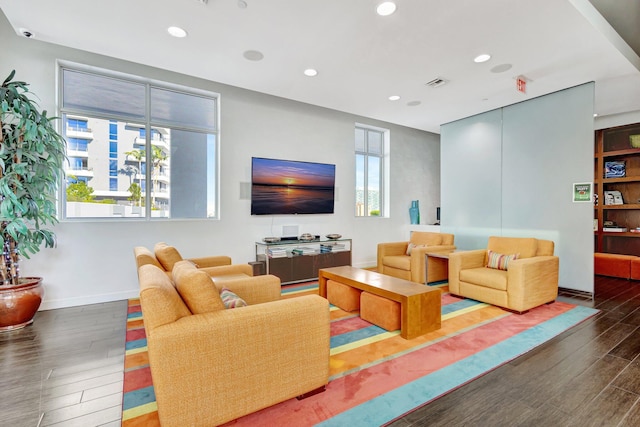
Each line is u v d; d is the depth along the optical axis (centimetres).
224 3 247
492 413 171
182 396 142
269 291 275
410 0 240
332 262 510
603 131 557
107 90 396
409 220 676
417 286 300
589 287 398
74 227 363
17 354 244
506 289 338
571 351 244
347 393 188
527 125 456
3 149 279
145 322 143
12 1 245
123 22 274
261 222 488
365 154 637
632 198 538
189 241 430
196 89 439
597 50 315
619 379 204
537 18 262
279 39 299
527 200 456
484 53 323
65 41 306
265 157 489
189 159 449
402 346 252
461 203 545
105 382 206
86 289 368
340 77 383
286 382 170
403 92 429
